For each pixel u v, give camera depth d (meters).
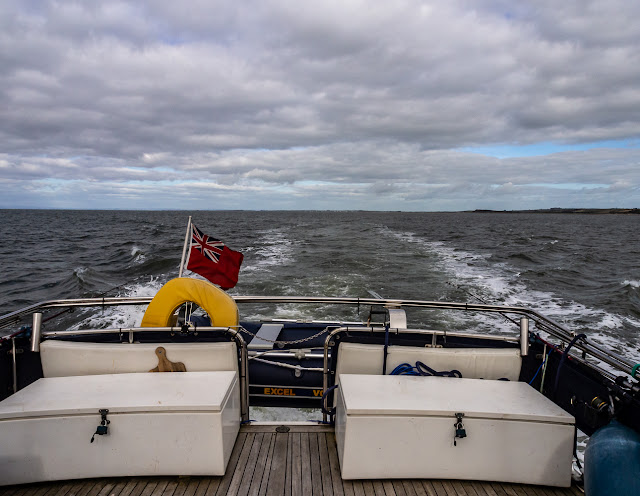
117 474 2.86
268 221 100.56
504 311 3.88
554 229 77.25
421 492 2.81
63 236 48.12
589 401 3.00
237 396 3.36
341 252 27.78
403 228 66.19
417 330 3.41
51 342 3.29
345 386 3.10
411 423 2.81
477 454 2.85
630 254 32.06
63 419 2.75
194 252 4.57
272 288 15.89
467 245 36.66
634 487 2.14
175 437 2.82
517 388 3.17
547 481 2.86
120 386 3.05
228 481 2.87
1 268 23.14
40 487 2.80
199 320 5.00
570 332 3.21
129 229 63.03
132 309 12.74
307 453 3.19
